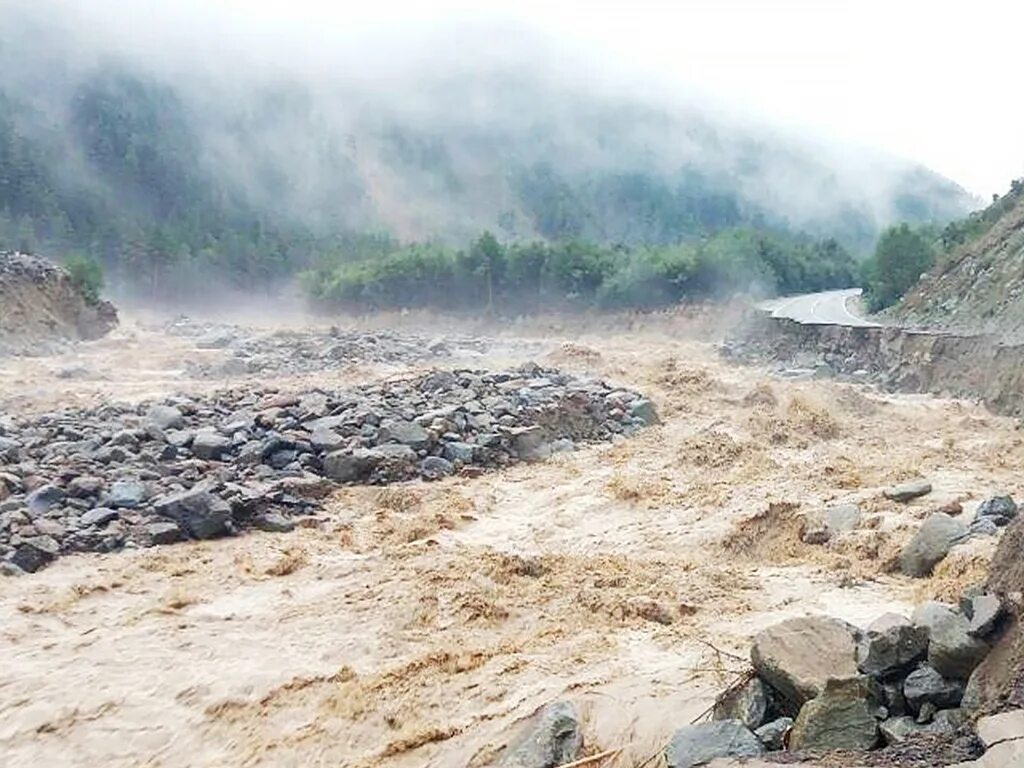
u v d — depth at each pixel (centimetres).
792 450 2373
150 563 1580
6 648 1261
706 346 5278
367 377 3497
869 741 764
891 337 3588
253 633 1305
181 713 1098
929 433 2492
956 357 3155
